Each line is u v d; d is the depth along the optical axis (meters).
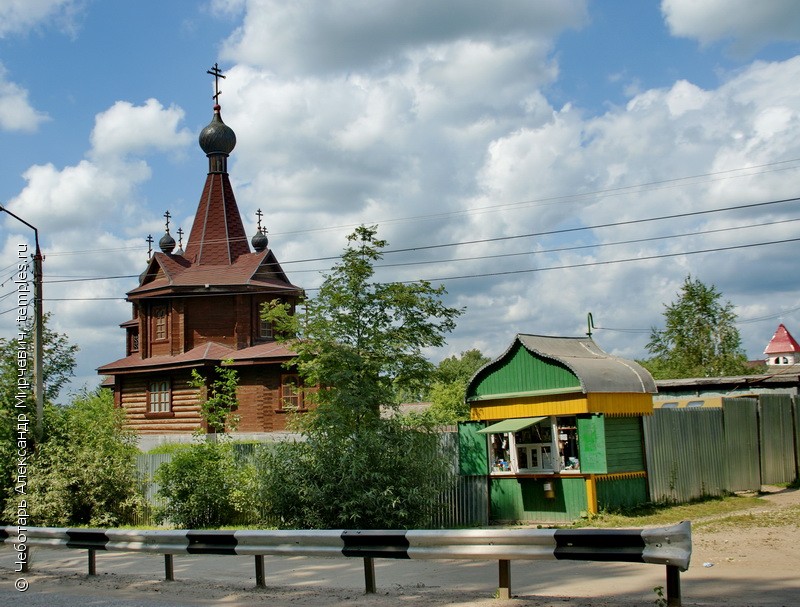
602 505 20.98
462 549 10.59
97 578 14.76
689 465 24.11
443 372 24.09
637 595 10.57
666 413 23.61
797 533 16.61
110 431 26.58
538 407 22.03
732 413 26.53
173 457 24.02
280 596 11.84
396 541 11.18
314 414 21.91
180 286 42.88
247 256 44.53
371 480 20.12
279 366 39.66
